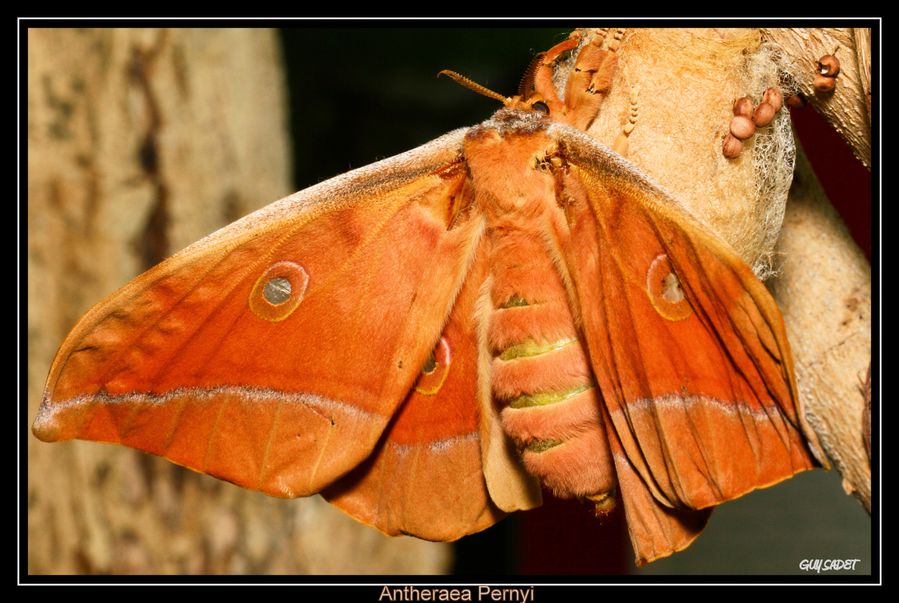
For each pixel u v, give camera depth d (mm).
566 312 457
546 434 453
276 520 582
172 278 455
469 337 467
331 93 815
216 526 576
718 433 445
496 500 462
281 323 459
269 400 459
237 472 458
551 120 463
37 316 571
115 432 453
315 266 461
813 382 469
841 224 471
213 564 576
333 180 464
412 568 590
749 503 678
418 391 468
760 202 459
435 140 469
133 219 574
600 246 453
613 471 454
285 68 800
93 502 572
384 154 818
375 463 467
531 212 459
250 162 589
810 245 469
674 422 448
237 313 458
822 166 505
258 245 459
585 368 454
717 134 456
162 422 455
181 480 576
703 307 445
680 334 448
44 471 571
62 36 569
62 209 571
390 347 461
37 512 572
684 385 448
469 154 464
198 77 580
